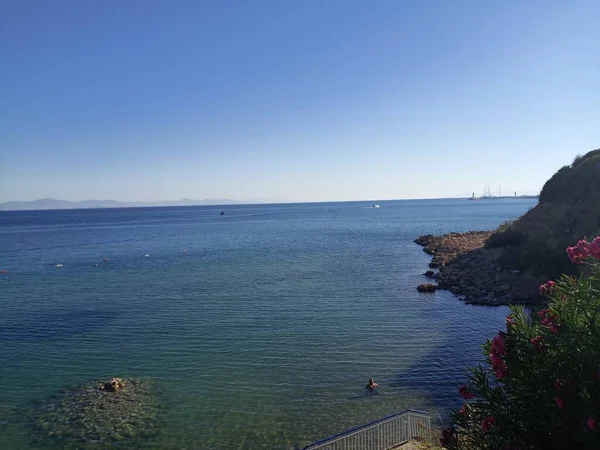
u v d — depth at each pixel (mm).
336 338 29328
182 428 18438
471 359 25062
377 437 16469
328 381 22672
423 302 38688
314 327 31875
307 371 23953
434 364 24500
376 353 26391
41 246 98312
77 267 64562
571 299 7656
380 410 19609
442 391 21266
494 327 30812
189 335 30531
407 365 24469
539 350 7355
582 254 8258
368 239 98625
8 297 43812
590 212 46375
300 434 17875
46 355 27031
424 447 14047
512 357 7609
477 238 78062
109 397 21234
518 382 7457
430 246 76875
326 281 49469
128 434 18062
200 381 22922
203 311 37062
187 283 49781
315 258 69250
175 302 40531
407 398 20672
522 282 40344
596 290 7473
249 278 52281
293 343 28484
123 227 166125
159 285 48938
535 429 7113
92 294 44688
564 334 7199
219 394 21438
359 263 62938
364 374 23422
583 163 58094
